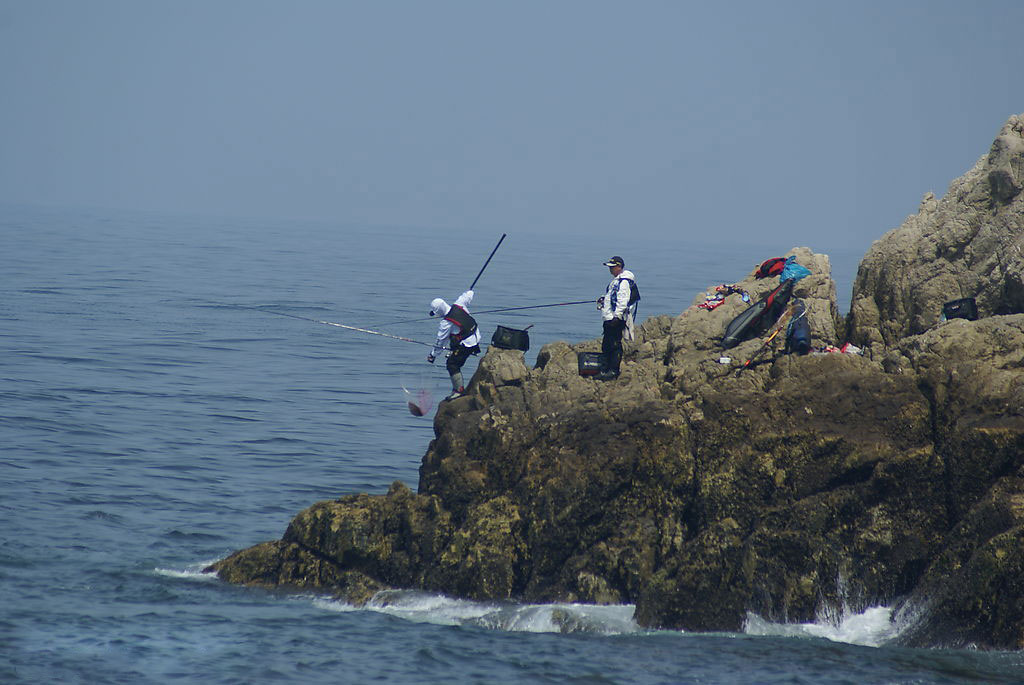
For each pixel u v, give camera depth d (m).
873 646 54.78
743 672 50.97
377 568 64.44
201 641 54.53
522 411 65.50
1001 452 56.00
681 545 60.62
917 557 57.91
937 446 58.75
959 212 69.00
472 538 62.75
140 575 65.69
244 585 64.62
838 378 60.91
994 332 60.59
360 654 53.25
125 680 49.12
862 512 59.03
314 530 64.94
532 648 54.41
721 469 60.44
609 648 54.50
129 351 175.12
